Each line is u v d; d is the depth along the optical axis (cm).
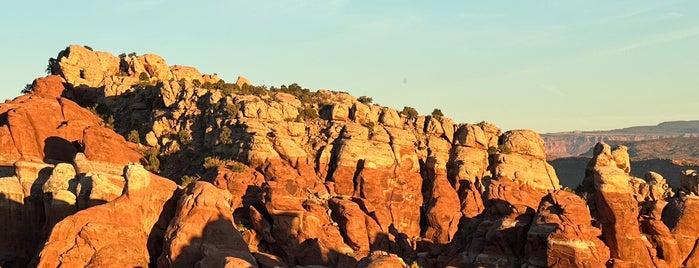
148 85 14125
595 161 9200
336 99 14600
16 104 11588
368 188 12025
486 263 8650
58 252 8238
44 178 10388
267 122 12475
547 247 8131
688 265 8481
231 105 12700
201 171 11850
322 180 12162
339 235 10344
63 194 9469
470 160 13125
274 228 10088
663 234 8512
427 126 13725
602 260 8188
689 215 8600
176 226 8588
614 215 8381
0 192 9825
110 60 15200
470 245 9281
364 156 12281
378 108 13688
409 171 12662
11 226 9819
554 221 8375
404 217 12150
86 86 14538
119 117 13800
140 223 8850
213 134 12475
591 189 9212
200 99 13325
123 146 11606
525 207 8981
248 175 11125
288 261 9862
